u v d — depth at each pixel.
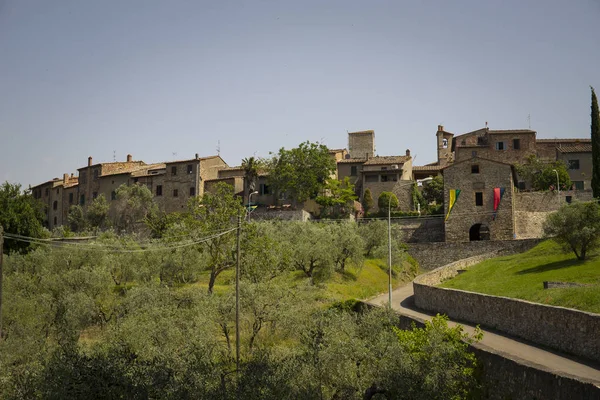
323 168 95.88
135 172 108.56
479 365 27.30
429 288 51.03
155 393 28.72
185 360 31.38
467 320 42.75
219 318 40.88
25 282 51.09
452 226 85.38
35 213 53.97
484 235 88.88
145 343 34.97
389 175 100.75
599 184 76.88
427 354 27.06
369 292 65.12
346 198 95.62
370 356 29.34
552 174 94.06
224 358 36.62
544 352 30.16
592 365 26.95
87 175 113.88
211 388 28.72
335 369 29.30
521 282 51.62
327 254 62.81
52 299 47.53
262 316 41.88
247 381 28.95
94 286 49.69
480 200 84.94
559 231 56.78
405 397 25.61
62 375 28.84
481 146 105.50
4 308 42.50
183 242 58.91
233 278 62.66
